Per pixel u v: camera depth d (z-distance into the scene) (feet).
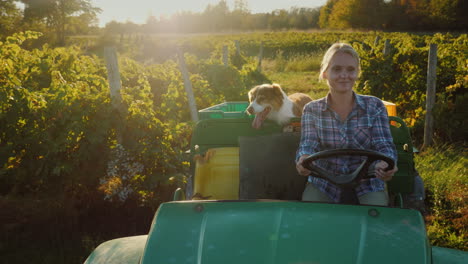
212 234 6.75
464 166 20.59
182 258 6.38
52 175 16.56
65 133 16.22
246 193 10.53
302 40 142.82
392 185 13.79
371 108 9.82
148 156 16.47
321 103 10.05
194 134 13.76
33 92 17.62
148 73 30.27
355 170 9.68
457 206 16.06
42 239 13.56
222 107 21.74
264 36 179.73
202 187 11.93
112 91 17.12
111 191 15.92
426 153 23.45
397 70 31.40
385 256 6.20
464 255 7.09
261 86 16.85
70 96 16.98
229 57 62.34
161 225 7.02
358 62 9.75
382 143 9.59
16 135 17.04
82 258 12.57
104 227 14.47
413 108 30.14
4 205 15.20
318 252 6.31
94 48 185.98
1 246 12.95
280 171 10.67
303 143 10.05
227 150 12.94
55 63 25.45
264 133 13.69
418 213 7.04
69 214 14.85
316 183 9.75
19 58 21.52
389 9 250.37
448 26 238.68
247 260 6.24
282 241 6.53
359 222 6.89
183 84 29.84
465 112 25.29
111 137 17.22
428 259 6.20
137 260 7.26
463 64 28.02
